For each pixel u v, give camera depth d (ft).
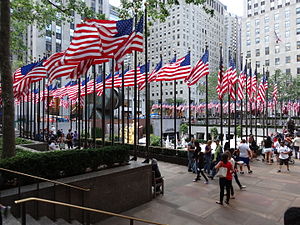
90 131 96.22
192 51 292.61
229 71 48.14
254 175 38.65
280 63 238.48
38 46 165.58
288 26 234.79
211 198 28.12
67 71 36.99
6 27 26.61
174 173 40.55
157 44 296.51
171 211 24.63
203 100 262.06
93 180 22.56
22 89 46.01
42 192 19.21
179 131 136.67
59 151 23.65
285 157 40.73
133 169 26.18
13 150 26.05
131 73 53.16
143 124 126.82
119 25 31.30
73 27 185.88
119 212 24.57
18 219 17.11
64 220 19.58
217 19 357.00
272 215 23.39
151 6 43.78
